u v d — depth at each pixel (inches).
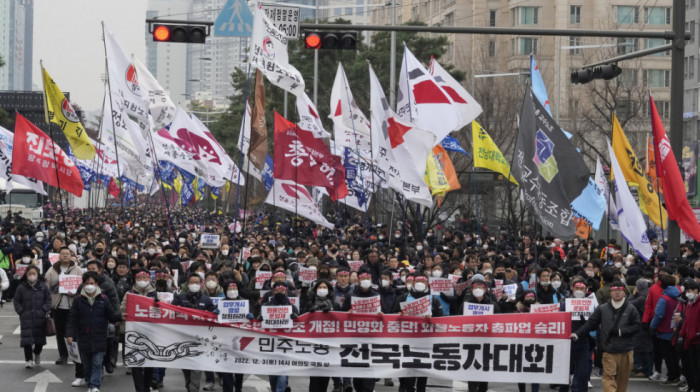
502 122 3334.2
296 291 1149.7
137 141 1803.6
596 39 5246.1
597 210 1640.0
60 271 1218.0
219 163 1916.8
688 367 1126.4
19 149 1400.1
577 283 1026.1
